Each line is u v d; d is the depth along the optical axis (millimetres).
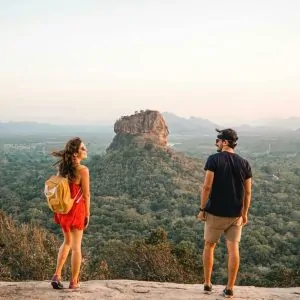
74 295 5539
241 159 5461
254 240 49406
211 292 5820
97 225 57125
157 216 69250
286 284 21312
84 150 5707
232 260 5496
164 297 5605
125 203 76812
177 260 21203
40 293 5598
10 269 11188
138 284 6234
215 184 5410
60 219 5637
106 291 5773
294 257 45656
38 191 84875
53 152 5691
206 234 5605
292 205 81875
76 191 5602
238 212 5414
